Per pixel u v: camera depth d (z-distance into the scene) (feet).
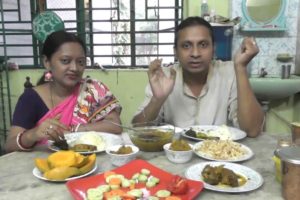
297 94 8.91
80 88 5.04
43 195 2.80
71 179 3.02
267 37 8.89
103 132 4.63
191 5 8.71
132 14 9.09
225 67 5.45
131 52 9.30
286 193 2.63
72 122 4.87
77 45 4.71
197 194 2.70
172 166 3.46
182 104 5.34
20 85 9.22
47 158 3.40
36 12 9.23
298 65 8.75
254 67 9.04
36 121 4.83
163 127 4.24
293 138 3.58
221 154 3.64
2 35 9.23
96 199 2.55
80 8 9.17
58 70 4.68
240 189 2.80
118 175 3.02
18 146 3.94
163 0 8.95
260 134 4.65
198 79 5.28
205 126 4.88
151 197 2.63
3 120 9.27
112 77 9.07
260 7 8.52
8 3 9.22
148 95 5.13
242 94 4.46
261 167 3.40
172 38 9.12
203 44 4.86
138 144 3.88
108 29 9.25
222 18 8.11
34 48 9.45
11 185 3.00
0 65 8.99
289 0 8.64
